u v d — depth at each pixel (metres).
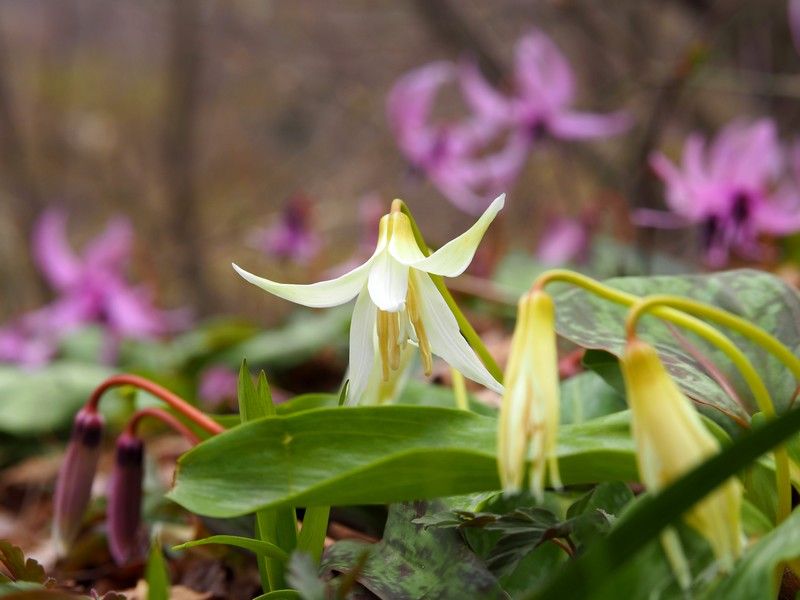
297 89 11.74
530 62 4.73
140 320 5.22
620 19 8.45
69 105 12.66
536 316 1.26
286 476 1.38
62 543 2.16
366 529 2.03
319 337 4.79
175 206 11.42
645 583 1.24
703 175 3.52
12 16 12.65
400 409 1.42
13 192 10.41
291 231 5.76
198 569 2.43
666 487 1.06
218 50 12.12
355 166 12.36
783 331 1.76
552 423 1.23
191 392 4.54
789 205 3.48
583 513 1.53
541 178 8.75
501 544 1.51
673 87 5.15
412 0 8.10
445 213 11.34
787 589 1.53
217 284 11.53
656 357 1.20
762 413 1.53
